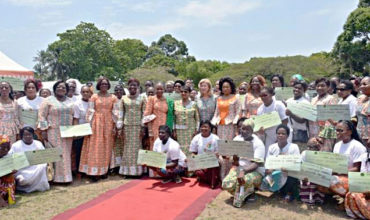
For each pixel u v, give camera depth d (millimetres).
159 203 5902
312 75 35344
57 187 7016
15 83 8406
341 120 6098
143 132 7844
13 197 6008
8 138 6191
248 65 40125
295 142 7164
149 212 5461
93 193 6539
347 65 32031
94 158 7426
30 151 6328
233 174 5910
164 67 53406
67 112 7348
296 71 36531
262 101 7113
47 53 40719
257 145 6152
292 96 7871
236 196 5727
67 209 5656
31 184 6629
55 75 41281
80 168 7555
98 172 7422
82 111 7625
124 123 7625
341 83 6730
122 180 7477
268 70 37969
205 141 7141
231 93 7320
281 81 8555
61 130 7102
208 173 6961
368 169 5344
